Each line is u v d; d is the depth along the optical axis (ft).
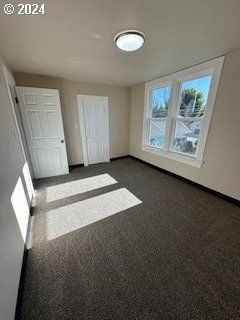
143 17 4.56
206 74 8.16
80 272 4.43
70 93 11.89
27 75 10.06
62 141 11.26
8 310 3.04
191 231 6.05
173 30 5.23
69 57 7.36
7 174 4.52
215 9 4.23
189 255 5.00
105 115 13.87
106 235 5.85
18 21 4.62
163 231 6.06
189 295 3.86
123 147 16.08
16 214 4.75
